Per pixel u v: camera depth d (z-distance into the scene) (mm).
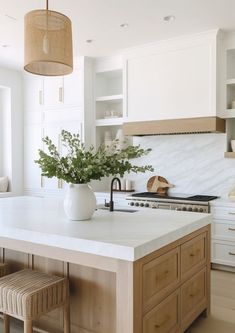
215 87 3926
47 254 1888
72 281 2238
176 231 1944
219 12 3402
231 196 3947
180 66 4160
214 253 3852
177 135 4664
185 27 3795
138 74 4477
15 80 5598
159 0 3129
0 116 5656
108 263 1688
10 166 5590
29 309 1833
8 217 2299
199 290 2514
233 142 4133
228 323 2584
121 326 1662
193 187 4551
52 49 2102
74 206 2152
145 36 4066
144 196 4309
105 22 3633
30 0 3104
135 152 2229
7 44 4309
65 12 3369
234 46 3992
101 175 2188
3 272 2418
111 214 2428
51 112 5352
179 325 2186
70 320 2240
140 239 1707
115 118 4922
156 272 1876
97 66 5047
